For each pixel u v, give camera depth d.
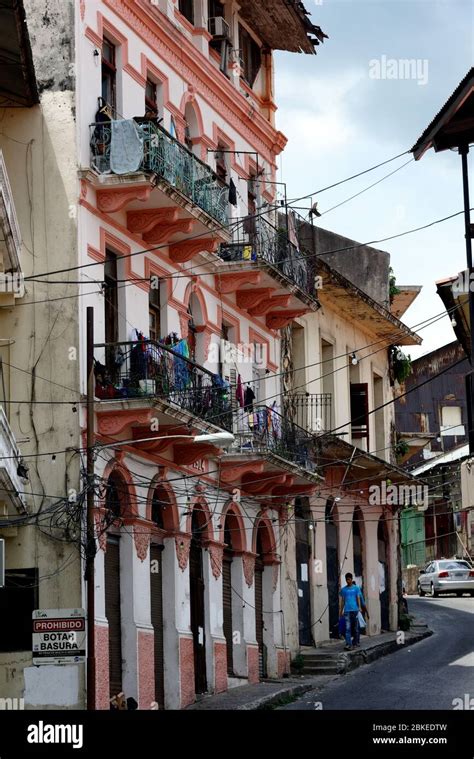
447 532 61.62
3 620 24.39
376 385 44.50
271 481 32.56
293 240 33.84
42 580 24.38
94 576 23.78
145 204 26.81
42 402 24.95
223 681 30.20
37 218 25.47
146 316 27.73
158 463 27.81
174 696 27.83
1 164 21.41
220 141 32.88
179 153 27.23
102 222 26.25
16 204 25.53
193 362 27.50
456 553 60.44
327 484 38.19
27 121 25.69
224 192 29.59
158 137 26.33
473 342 21.66
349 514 39.75
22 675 24.22
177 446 28.30
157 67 29.16
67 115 25.62
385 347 44.47
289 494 34.41
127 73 27.75
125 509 26.45
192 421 26.89
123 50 27.61
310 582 36.81
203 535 30.17
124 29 27.69
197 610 29.67
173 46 29.84
